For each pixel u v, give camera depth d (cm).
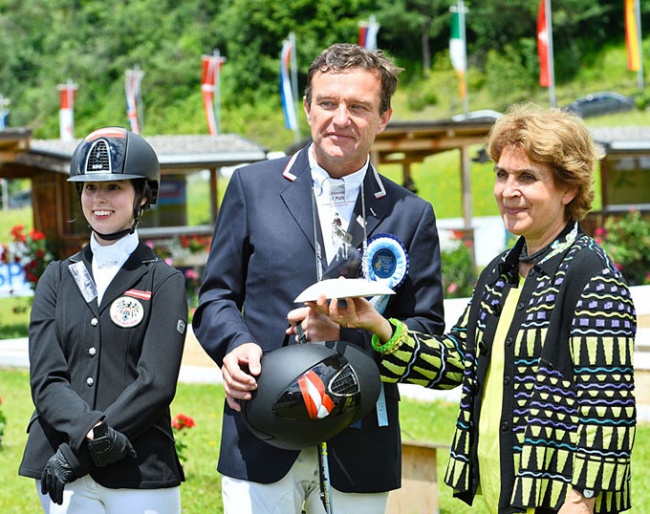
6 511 689
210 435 904
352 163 386
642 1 6944
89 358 393
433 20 7056
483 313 346
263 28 7069
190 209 2277
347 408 342
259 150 2084
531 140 327
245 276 397
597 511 316
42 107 7712
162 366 390
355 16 7175
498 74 6781
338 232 385
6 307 2130
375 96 378
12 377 1257
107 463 378
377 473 382
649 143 2159
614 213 2238
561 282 326
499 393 334
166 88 7188
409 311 390
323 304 338
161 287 401
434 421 922
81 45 8175
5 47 8350
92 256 407
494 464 332
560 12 6806
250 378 347
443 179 4738
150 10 7788
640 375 890
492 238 2523
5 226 4962
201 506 677
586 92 6588
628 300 321
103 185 402
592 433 312
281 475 379
